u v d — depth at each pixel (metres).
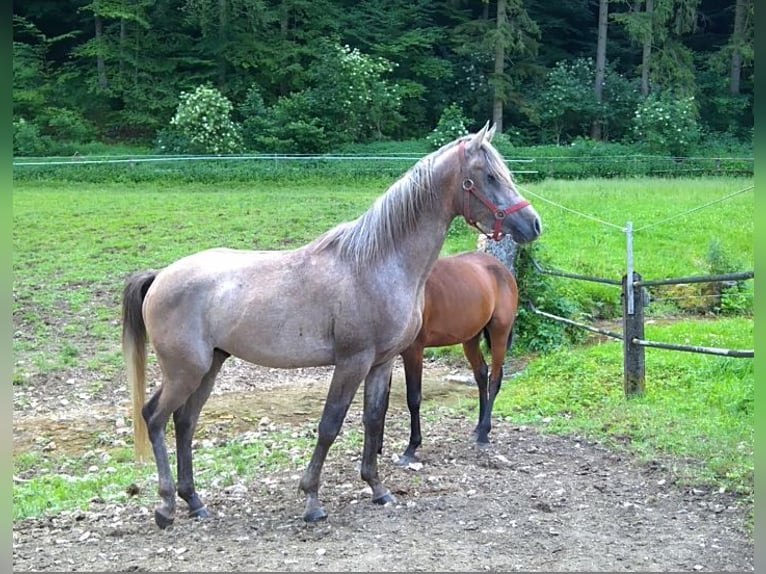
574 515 5.47
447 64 40.03
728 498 5.73
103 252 16.66
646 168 29.17
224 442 8.08
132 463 7.53
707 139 36.78
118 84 37.75
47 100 37.59
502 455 7.04
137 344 5.73
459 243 16.58
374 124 36.25
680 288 14.37
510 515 5.49
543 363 10.25
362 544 5.00
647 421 7.57
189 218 19.64
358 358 5.40
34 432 8.55
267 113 34.28
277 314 5.35
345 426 8.38
